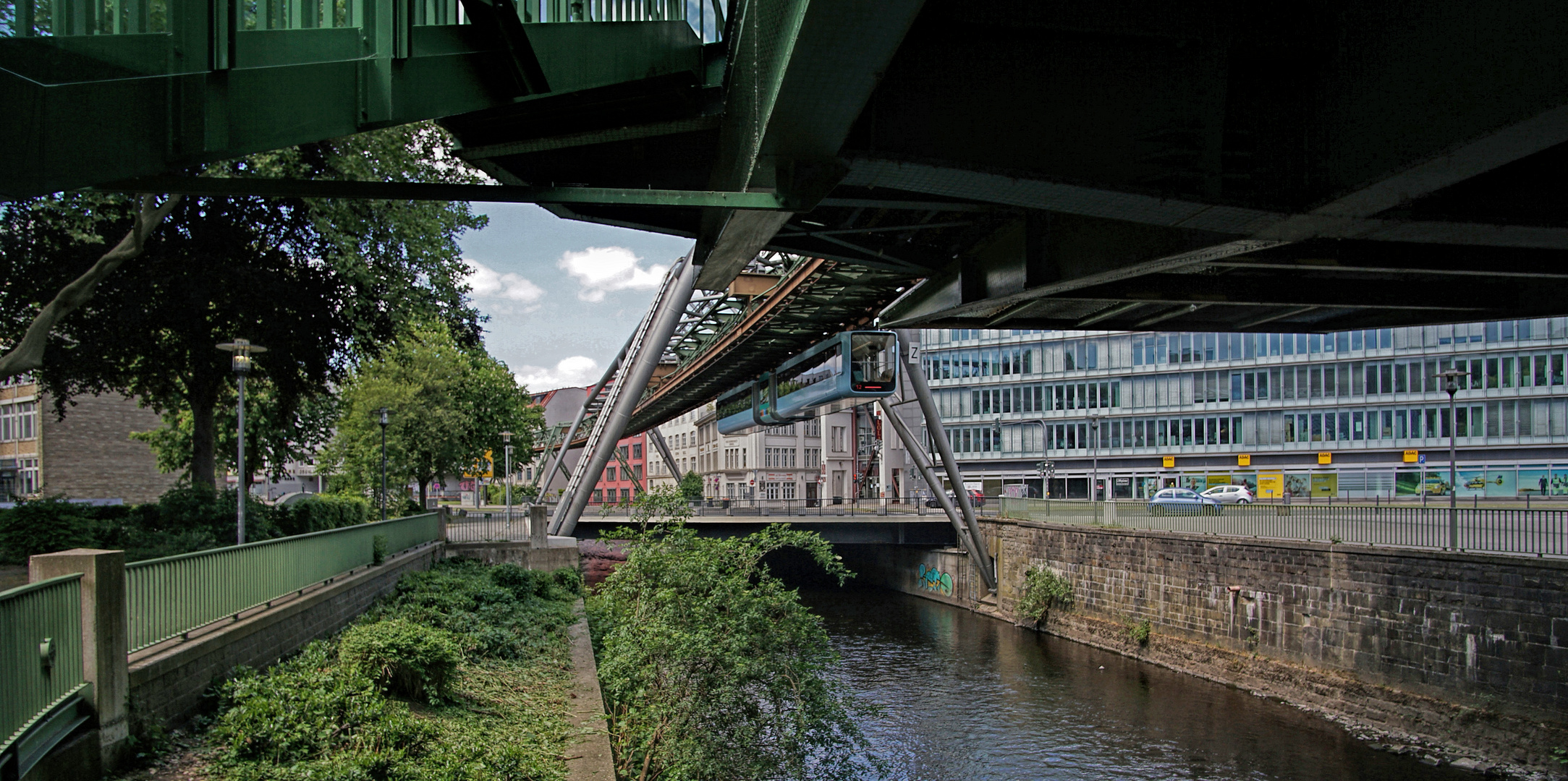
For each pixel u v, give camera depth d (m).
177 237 19.80
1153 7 6.70
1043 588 33.81
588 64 6.38
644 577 12.98
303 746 8.05
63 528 15.73
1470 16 5.51
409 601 17.31
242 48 4.27
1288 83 7.01
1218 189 6.78
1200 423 60.62
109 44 3.72
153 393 23.48
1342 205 6.75
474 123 6.87
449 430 37.12
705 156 8.57
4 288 19.02
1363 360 55.78
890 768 18.17
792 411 33.09
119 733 7.32
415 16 5.23
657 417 62.25
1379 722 19.89
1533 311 12.27
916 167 6.62
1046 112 6.80
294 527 21.45
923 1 4.51
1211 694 23.38
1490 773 16.81
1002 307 12.23
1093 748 19.34
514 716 11.98
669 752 11.34
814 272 22.91
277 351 21.09
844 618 37.19
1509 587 17.69
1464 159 5.76
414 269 21.45
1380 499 42.84
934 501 48.09
